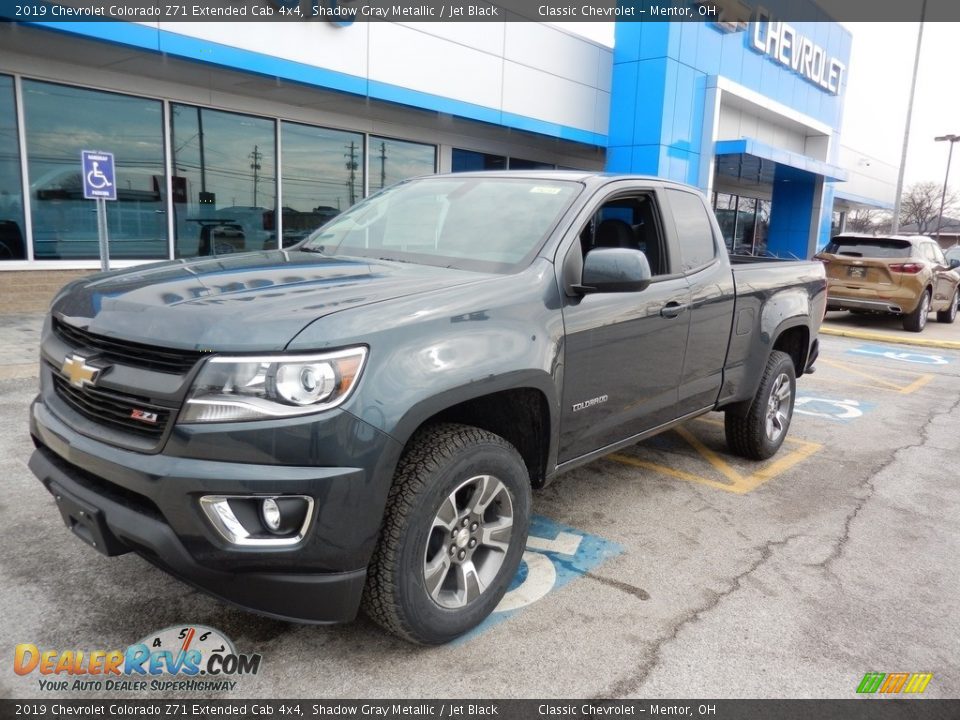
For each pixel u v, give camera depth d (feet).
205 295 8.33
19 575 10.30
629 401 11.93
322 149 40.91
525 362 9.25
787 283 16.69
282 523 7.41
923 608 10.68
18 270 30.96
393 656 8.95
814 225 78.59
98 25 27.07
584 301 10.61
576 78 49.88
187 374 7.37
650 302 11.93
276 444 7.24
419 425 8.30
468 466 8.68
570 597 10.53
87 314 8.59
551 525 13.09
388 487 7.85
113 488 8.10
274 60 32.76
